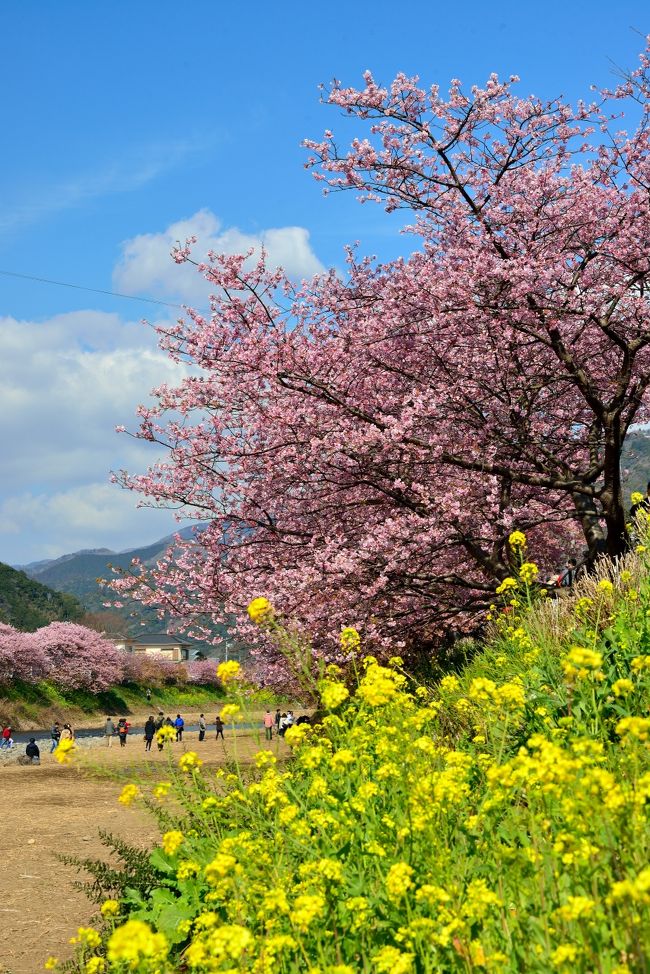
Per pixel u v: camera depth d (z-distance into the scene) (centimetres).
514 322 1239
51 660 7569
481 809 371
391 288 1293
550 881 312
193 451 1448
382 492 1406
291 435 1370
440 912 308
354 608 1280
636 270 1230
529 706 557
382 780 453
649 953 241
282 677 1365
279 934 335
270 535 1474
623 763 382
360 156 1282
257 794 504
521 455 1367
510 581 793
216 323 1423
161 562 1584
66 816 1567
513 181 1235
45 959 693
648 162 1236
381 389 1399
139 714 8306
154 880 629
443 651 1409
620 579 766
